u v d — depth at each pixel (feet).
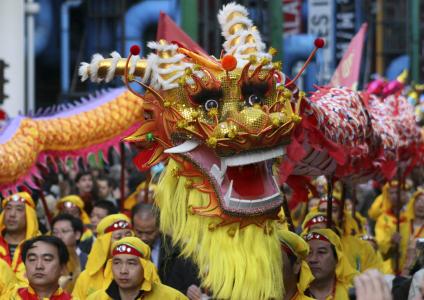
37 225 51.52
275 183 34.14
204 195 34.12
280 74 34.81
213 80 33.60
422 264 38.40
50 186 74.38
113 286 42.04
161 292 40.47
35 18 144.77
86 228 55.98
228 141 32.53
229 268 33.76
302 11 139.54
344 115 39.19
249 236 34.01
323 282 42.73
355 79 47.67
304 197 40.29
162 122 34.35
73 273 50.75
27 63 122.93
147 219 49.75
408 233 66.49
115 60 33.99
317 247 42.29
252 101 33.73
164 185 34.86
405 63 161.17
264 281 33.91
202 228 34.27
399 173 54.54
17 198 50.98
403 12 162.81
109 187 72.02
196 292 38.96
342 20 141.18
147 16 143.02
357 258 51.01
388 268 65.36
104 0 144.56
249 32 35.06
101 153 59.47
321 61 136.05
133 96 55.67
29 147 52.95
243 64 34.22
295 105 35.19
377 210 70.03
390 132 43.68
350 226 52.37
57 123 54.54
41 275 39.88
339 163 36.99
